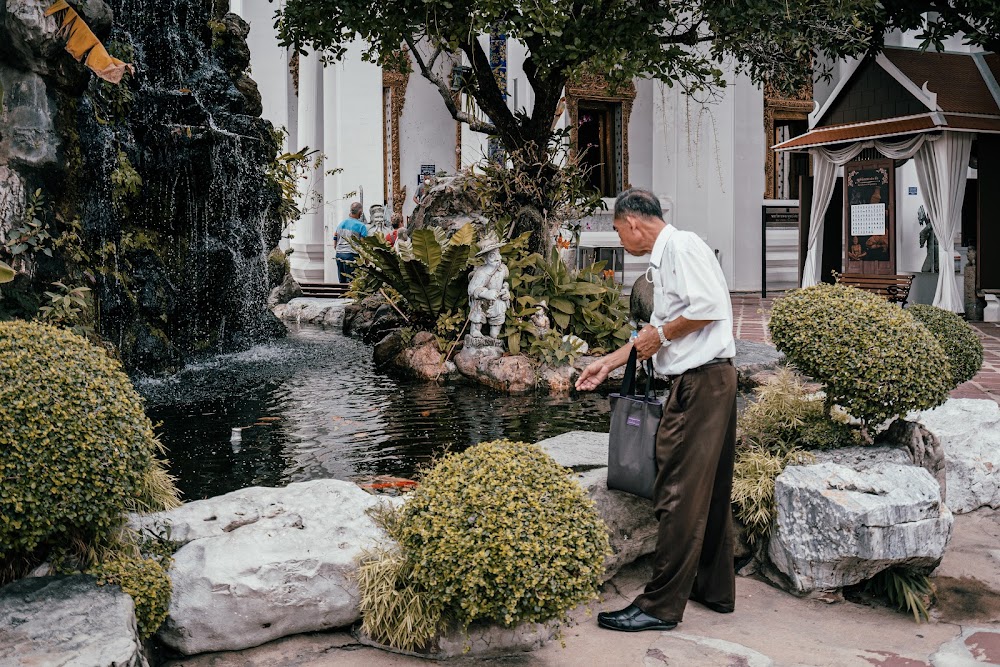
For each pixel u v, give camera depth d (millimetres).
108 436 3373
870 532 3980
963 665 3545
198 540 3672
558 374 9188
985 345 12586
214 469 5883
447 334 10086
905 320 4465
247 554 3596
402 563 3592
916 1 13336
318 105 21609
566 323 10211
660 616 3783
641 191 3920
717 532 3990
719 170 19000
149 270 9898
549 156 11703
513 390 9031
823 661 3568
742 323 14547
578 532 3406
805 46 11492
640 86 21359
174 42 11047
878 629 3891
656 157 21453
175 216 10453
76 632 2982
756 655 3557
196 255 10789
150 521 3736
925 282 17047
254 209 12570
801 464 4395
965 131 14664
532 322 9977
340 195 20797
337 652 3559
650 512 4332
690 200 21219
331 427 7164
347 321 14305
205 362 10625
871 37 14422
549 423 7441
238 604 3473
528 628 3605
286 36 10734
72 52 7223
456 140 22688
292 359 11031
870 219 15812
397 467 5953
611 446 3957
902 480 4188
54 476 3215
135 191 9172
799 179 17891
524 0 8930
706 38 10938
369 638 3609
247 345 12133
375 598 3520
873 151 16047
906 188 18156
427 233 9789
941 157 14805
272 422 7328
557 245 12289
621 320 10477
